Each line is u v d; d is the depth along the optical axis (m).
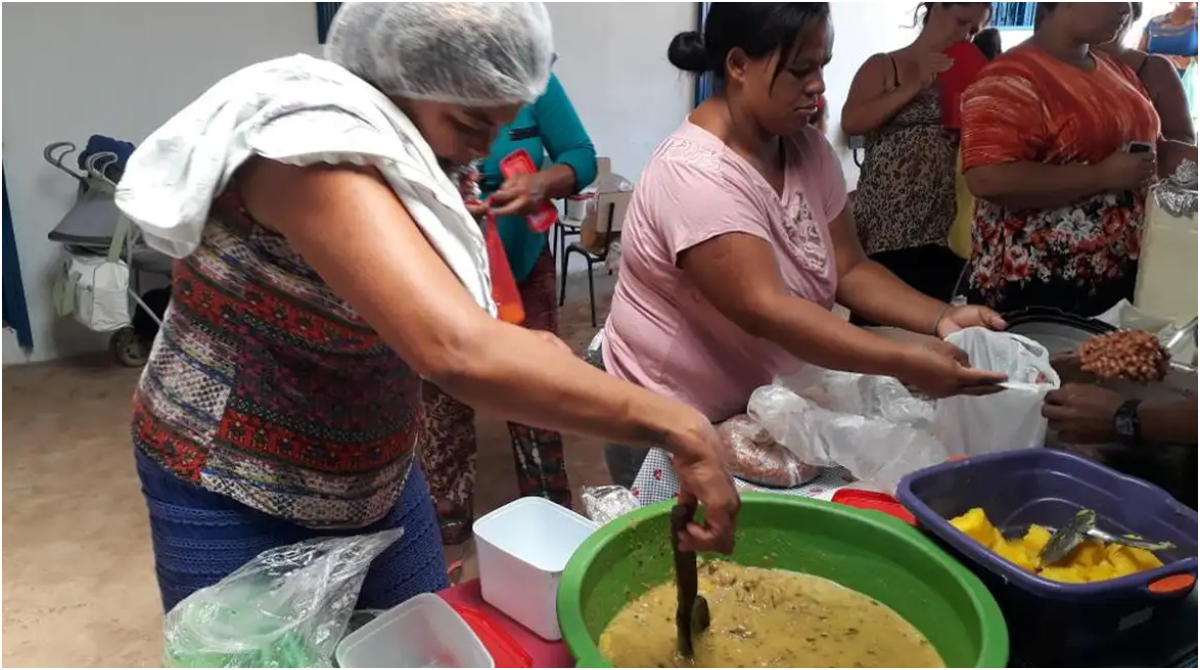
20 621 2.15
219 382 1.01
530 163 1.98
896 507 1.16
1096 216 1.86
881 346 1.28
